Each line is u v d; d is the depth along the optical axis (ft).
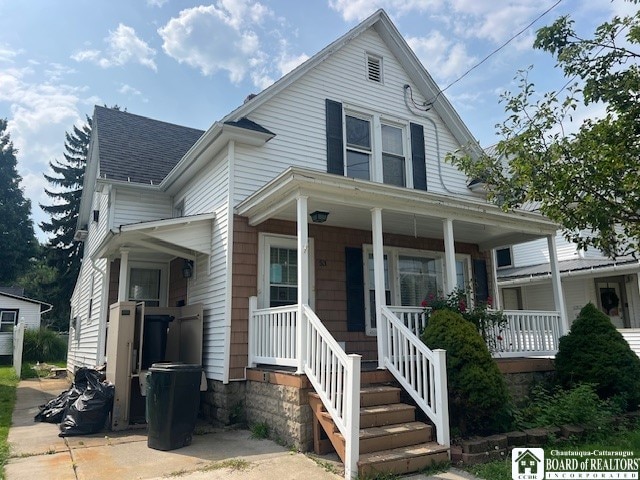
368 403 18.57
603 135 14.96
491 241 34.86
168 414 18.72
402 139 34.76
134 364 24.18
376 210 22.95
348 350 28.12
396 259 31.60
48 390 38.68
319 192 21.40
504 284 51.85
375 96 33.86
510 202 18.58
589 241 16.07
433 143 36.01
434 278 33.12
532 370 25.79
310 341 18.90
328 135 30.86
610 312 47.57
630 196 14.58
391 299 30.89
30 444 19.72
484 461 16.67
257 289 25.41
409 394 19.30
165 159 40.81
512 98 18.34
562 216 15.87
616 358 24.06
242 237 25.70
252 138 26.96
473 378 19.01
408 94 35.60
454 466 16.31
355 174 31.76
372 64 34.83
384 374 20.65
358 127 32.91
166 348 28.27
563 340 25.93
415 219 26.99
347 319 28.45
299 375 18.70
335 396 17.01
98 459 17.21
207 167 30.12
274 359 21.45
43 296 111.45
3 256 118.73
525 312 27.43
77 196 115.14
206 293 27.25
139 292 34.30
